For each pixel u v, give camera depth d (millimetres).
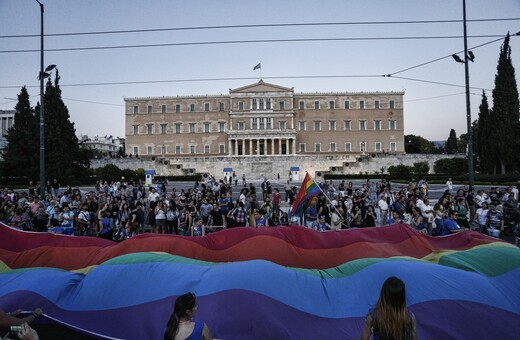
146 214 27328
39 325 8852
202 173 100750
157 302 7914
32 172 63469
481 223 20031
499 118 68500
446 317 7211
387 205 24781
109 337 7637
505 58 69062
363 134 118312
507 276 8750
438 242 11727
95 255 11141
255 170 104375
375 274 8297
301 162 104125
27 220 20281
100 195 28391
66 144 68688
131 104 122062
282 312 7438
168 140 120562
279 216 23109
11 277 9445
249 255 10594
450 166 85062
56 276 9055
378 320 5020
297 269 9359
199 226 17750
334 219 18031
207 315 7344
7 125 175750
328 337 7199
